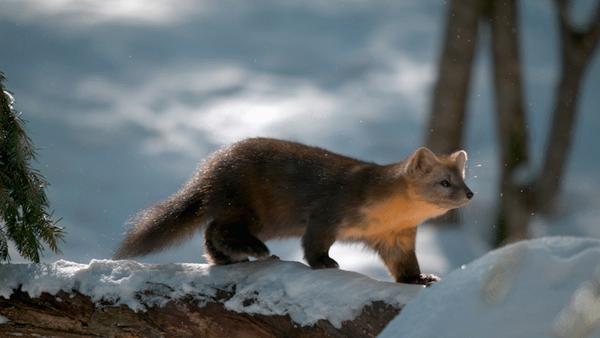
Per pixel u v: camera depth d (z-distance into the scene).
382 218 7.70
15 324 7.09
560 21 18.38
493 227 16.86
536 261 4.59
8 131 7.30
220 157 8.20
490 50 17.50
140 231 8.24
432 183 7.76
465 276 4.77
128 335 6.90
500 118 17.36
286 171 7.99
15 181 7.36
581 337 3.54
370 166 7.93
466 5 16.95
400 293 6.14
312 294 6.40
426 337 4.63
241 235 7.94
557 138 18.16
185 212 8.12
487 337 4.45
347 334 6.18
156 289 6.87
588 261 4.48
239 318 6.61
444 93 17.20
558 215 17.67
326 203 7.77
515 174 17.22
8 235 7.43
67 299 6.99
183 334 6.77
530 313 4.43
